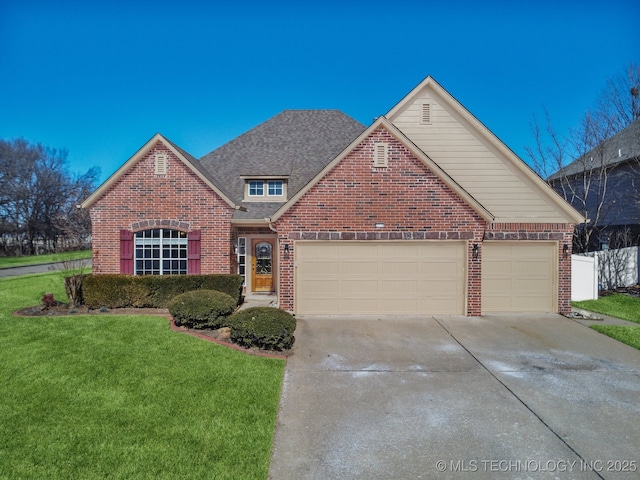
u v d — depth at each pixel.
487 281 12.91
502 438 5.27
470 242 12.12
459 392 6.70
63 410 5.69
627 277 17.50
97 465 4.47
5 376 6.81
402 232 12.15
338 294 12.29
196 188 13.77
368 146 12.15
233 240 14.84
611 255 17.44
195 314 9.57
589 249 21.30
